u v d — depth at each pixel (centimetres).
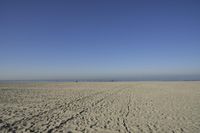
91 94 1499
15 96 1334
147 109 868
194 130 561
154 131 551
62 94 1488
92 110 841
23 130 543
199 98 1248
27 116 715
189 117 718
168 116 732
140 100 1157
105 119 683
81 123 628
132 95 1437
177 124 623
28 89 1975
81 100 1146
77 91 1769
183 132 544
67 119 677
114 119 684
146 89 2048
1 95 1391
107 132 540
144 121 659
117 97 1305
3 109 848
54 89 2000
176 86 2556
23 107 900
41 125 598
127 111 823
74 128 573
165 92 1683
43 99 1183
